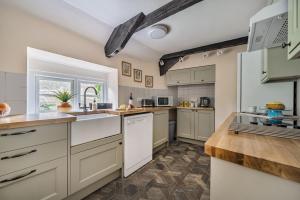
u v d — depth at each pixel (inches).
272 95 76.5
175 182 70.0
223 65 116.8
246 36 98.3
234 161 22.5
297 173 17.5
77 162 55.2
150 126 93.3
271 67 62.2
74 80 87.9
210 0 63.6
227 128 40.3
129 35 78.5
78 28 76.8
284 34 43.1
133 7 68.0
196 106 140.9
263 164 19.8
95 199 58.5
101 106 92.4
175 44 114.0
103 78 104.8
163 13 67.0
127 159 75.2
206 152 25.9
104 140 65.1
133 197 59.5
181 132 137.7
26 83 59.5
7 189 39.8
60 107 73.5
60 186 50.3
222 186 24.6
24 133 41.7
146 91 132.3
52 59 76.2
